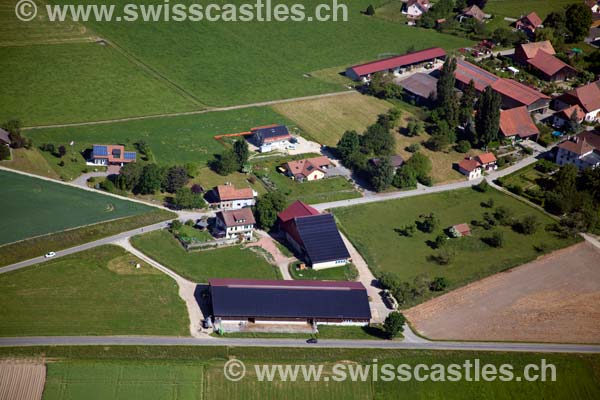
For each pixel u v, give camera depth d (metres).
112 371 174.62
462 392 179.25
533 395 180.62
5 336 181.50
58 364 174.88
